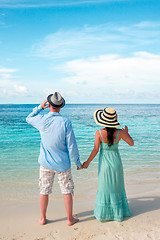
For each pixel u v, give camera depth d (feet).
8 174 19.04
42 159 10.41
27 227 10.44
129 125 62.34
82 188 15.88
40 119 10.28
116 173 10.67
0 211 12.18
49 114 10.40
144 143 33.96
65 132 10.06
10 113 145.59
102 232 9.82
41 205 10.66
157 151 28.27
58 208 12.67
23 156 25.82
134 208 12.32
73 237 9.46
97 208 10.96
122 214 10.86
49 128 10.10
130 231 9.84
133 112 142.00
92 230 10.03
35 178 18.06
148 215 11.39
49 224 10.75
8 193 14.85
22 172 19.65
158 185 16.26
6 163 22.67
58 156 10.20
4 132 50.26
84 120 84.64
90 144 33.45
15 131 52.08
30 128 58.75
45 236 9.59
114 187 10.67
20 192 15.07
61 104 10.39
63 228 10.32
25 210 12.35
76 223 10.79
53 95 10.41
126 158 24.71
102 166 10.82
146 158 24.68
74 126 61.72
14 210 12.34
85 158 24.58
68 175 10.53
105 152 10.90
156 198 13.78
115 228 10.14
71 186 10.64
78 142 35.22
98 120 10.83
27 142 35.99
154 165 21.88
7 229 10.25
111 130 10.57
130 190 15.29
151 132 47.03
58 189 15.75
